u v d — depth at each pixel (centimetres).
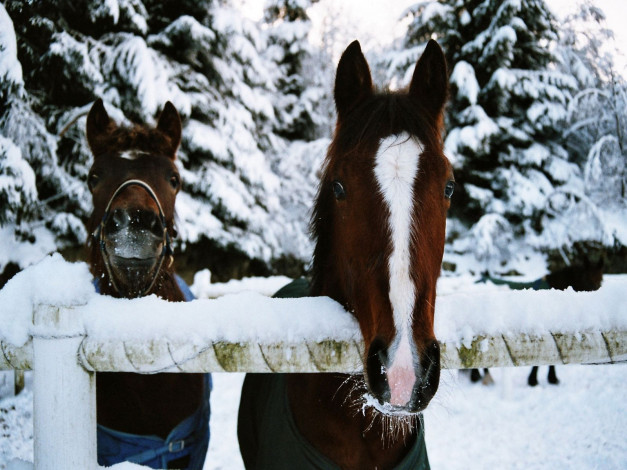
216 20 1062
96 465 122
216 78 1080
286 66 1479
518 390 586
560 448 404
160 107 881
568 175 1165
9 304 121
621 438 420
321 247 165
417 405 108
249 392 220
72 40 773
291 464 154
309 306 126
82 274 120
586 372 675
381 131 129
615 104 1339
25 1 739
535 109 1141
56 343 114
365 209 123
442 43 1197
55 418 115
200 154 1041
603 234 1134
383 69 1264
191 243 1052
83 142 786
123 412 192
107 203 219
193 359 115
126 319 117
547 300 118
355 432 148
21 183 631
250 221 1077
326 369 120
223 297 124
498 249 1121
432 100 153
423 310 115
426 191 122
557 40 1213
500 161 1150
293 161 1341
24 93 680
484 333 116
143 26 892
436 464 377
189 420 209
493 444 416
